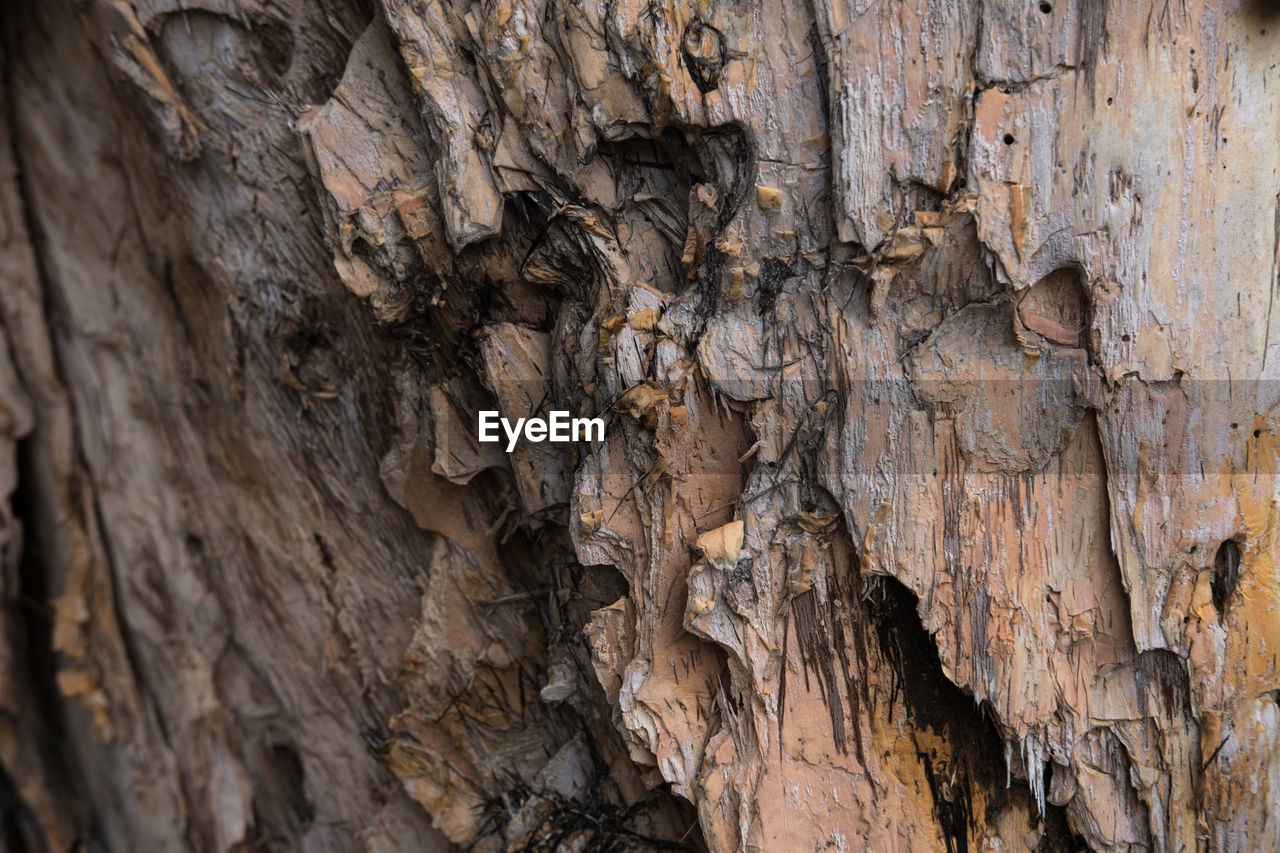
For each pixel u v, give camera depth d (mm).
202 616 559
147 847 569
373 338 477
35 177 538
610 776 458
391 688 512
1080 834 409
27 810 554
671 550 414
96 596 563
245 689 564
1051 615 399
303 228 479
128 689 566
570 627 452
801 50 388
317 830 547
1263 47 384
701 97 393
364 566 512
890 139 384
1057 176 381
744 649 403
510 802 478
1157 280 386
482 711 481
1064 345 391
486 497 468
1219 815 402
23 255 550
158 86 464
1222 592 401
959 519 397
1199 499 395
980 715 407
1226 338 390
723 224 402
